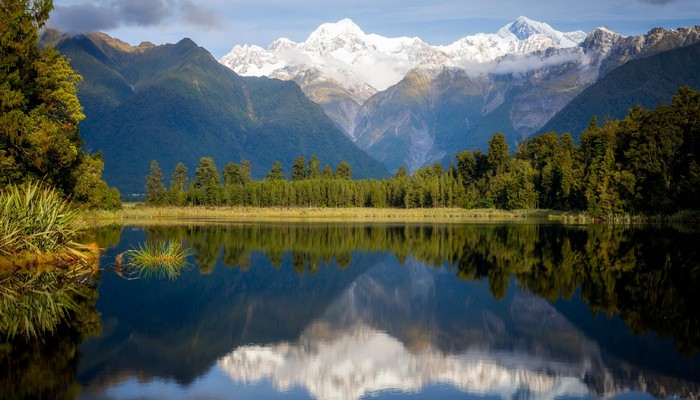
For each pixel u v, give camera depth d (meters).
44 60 47.03
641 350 21.11
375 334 24.06
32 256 34.03
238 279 38.38
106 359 19.98
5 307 26.75
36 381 17.59
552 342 22.36
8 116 39.34
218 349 21.62
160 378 18.25
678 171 96.19
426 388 17.58
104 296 30.83
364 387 17.69
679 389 17.28
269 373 18.95
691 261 43.56
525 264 43.97
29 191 35.12
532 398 16.66
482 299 31.33
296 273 41.44
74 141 54.25
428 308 29.28
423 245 60.59
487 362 20.06
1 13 41.41
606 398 16.69
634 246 54.28
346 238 70.44
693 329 23.94
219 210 157.38
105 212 134.88
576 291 32.62
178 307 28.95
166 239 65.06
